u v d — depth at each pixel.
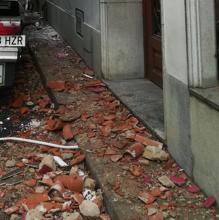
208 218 2.92
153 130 4.03
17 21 4.73
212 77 3.10
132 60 5.71
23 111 4.97
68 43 8.19
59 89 5.40
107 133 4.16
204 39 3.04
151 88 5.30
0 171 3.77
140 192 3.20
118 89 5.29
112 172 3.48
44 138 4.36
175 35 3.34
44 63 6.76
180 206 3.05
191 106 3.16
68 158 3.91
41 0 11.04
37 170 3.76
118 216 2.94
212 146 2.93
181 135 3.40
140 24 5.66
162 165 3.58
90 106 4.88
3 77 4.77
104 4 5.53
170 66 3.51
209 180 3.04
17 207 3.23
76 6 7.24
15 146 4.20
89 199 3.28
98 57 5.88
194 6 3.01
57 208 3.17
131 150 3.70
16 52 4.70
